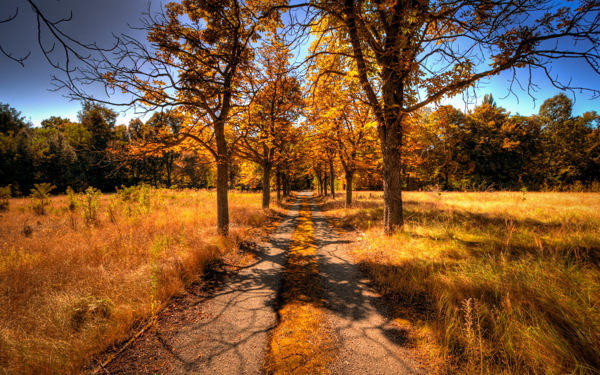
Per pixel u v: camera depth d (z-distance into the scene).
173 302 3.91
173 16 6.98
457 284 3.88
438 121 7.88
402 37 5.75
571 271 3.82
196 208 12.90
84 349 2.59
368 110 11.12
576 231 6.20
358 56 7.17
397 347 2.74
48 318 2.96
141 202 12.27
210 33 7.24
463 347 2.58
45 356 2.44
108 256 5.31
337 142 14.97
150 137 7.09
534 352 2.29
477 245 5.95
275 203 19.95
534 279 3.68
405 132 8.61
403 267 5.11
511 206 11.91
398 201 7.70
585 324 2.49
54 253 5.45
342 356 2.62
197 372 2.39
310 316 3.51
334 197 27.56
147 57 5.02
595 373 2.01
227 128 10.69
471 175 34.66
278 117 13.04
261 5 7.16
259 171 21.34
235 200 20.20
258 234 9.31
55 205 16.17
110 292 3.74
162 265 4.84
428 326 3.06
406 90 8.12
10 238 7.07
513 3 4.49
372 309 3.66
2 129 51.78
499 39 5.10
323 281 4.83
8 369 2.23
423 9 5.25
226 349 2.77
